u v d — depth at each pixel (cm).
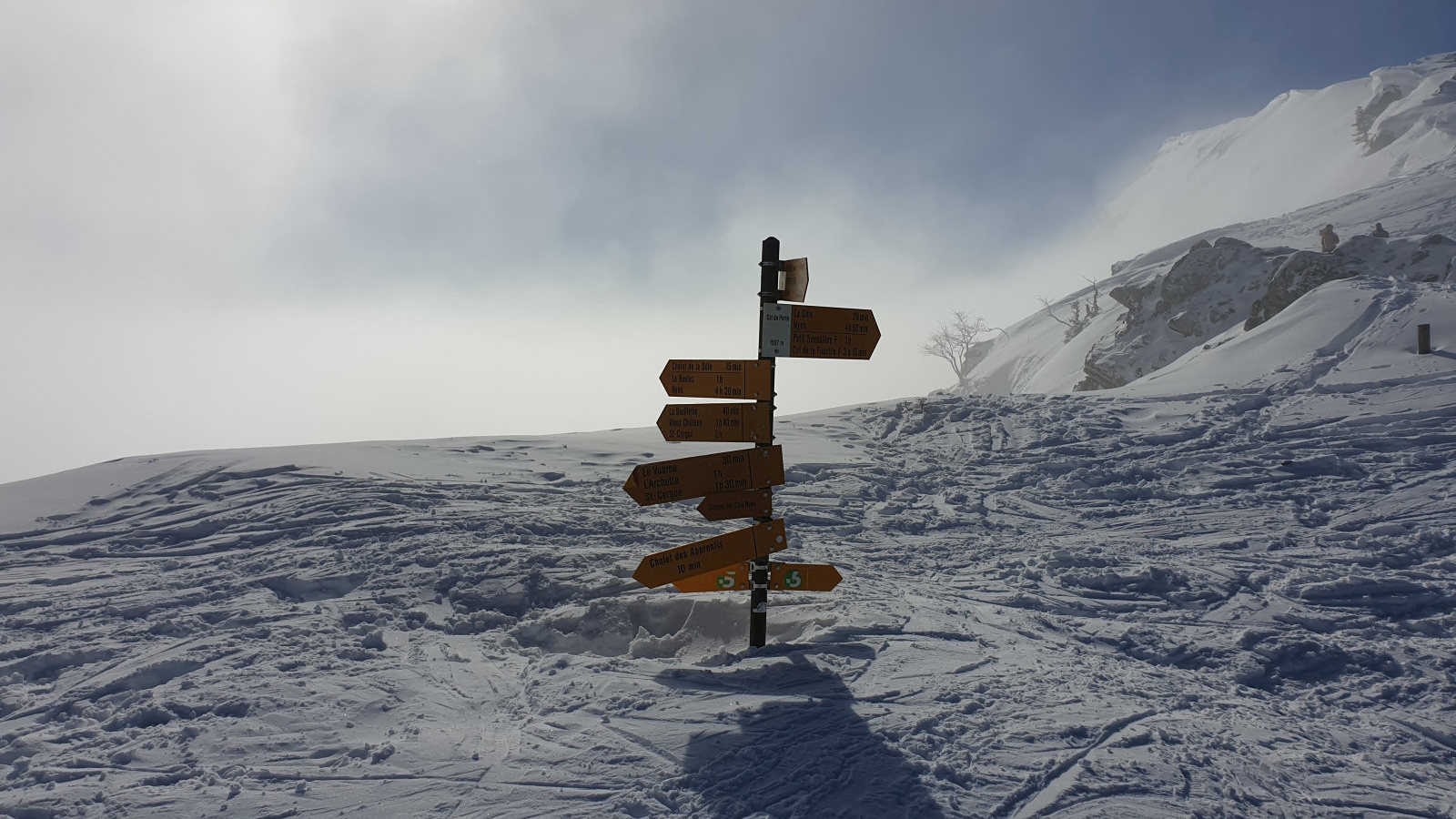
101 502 1034
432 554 723
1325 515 902
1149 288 5416
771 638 559
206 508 968
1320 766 346
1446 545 766
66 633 554
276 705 411
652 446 1452
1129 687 443
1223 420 1403
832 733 369
